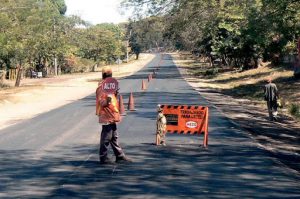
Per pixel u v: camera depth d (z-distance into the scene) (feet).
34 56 234.58
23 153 45.32
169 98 107.24
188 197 29.04
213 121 70.03
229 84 164.55
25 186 32.22
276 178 34.53
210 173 36.11
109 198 28.91
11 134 58.90
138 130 59.88
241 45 188.55
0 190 31.14
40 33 184.85
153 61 511.40
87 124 67.46
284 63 179.52
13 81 221.05
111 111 39.37
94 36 391.65
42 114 82.84
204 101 100.83
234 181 33.47
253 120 76.59
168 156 43.01
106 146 39.65
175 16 181.47
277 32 103.19
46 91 150.92
